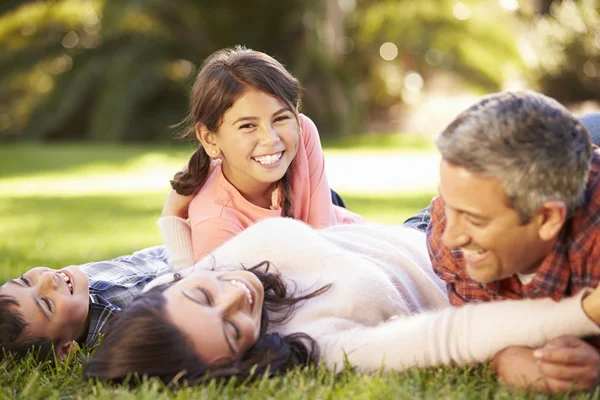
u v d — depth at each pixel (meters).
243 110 2.67
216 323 1.97
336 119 14.97
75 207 6.60
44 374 2.20
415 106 18.33
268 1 15.11
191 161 2.97
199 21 15.51
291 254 2.34
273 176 2.74
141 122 15.32
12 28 15.84
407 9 16.83
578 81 16.83
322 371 2.04
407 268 2.43
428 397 1.84
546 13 18.70
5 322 2.34
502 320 1.94
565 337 1.86
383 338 2.06
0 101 16.06
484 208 1.71
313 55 14.76
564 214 1.71
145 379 1.95
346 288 2.24
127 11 14.02
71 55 15.60
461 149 1.70
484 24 16.27
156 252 3.41
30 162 10.84
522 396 1.83
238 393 1.94
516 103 1.71
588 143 1.73
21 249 4.56
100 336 2.51
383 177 8.77
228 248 2.40
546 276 1.88
